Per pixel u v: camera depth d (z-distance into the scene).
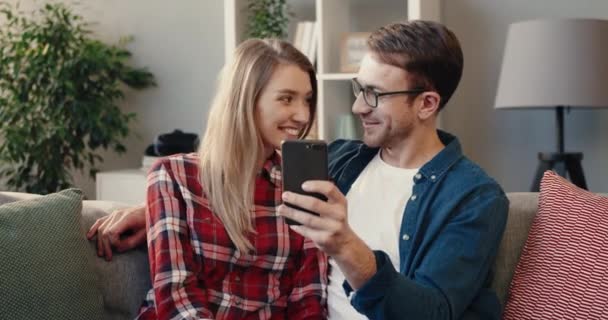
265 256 1.57
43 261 1.54
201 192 1.56
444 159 1.57
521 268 1.59
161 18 3.96
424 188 1.54
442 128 3.30
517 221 1.70
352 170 1.70
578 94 2.56
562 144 2.76
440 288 1.34
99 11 4.09
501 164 3.21
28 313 1.50
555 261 1.53
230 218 1.52
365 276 1.22
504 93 2.71
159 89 3.99
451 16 3.25
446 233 1.44
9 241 1.52
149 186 1.56
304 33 3.25
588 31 2.58
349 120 3.22
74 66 3.64
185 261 1.48
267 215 1.59
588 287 1.45
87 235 1.71
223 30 3.80
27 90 3.64
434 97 1.59
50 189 3.76
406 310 1.24
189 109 3.93
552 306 1.48
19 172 3.82
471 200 1.47
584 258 1.49
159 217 1.51
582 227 1.53
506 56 2.74
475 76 3.23
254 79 1.53
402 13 3.31
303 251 1.61
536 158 3.14
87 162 4.18
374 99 1.59
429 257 1.41
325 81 3.17
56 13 3.74
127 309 1.69
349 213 1.63
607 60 2.58
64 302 1.56
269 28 3.32
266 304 1.55
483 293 1.48
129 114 3.87
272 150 1.64
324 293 1.58
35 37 3.65
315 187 1.14
